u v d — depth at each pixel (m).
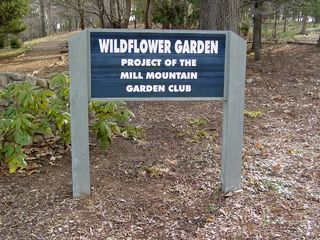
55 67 10.70
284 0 10.34
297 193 3.48
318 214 3.12
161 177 3.73
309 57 10.86
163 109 6.21
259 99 6.98
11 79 4.30
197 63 3.25
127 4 13.60
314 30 18.30
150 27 13.76
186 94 3.28
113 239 2.76
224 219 3.03
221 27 7.16
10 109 3.62
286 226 2.95
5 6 14.25
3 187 3.46
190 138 4.86
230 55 3.25
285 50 12.16
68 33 29.19
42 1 28.16
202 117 5.75
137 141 4.67
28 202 3.21
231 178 3.45
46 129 3.81
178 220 3.01
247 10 11.38
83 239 2.75
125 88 3.19
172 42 3.19
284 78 8.59
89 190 3.31
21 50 17.47
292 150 4.52
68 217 3.00
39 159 4.06
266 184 3.61
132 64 3.17
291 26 18.94
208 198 3.34
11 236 2.77
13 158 3.35
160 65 3.21
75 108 3.15
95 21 20.59
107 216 3.03
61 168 3.88
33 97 3.66
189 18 13.19
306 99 6.90
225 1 7.12
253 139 4.91
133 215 3.06
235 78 3.30
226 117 3.36
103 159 4.12
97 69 3.12
